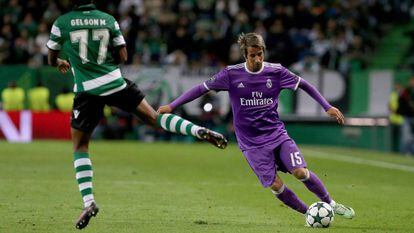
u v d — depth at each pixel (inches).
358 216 1412.4
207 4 3983.8
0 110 3368.6
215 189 1788.9
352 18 3902.6
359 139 3395.7
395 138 3245.6
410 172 2335.1
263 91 1246.9
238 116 1258.6
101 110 1172.5
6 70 3415.4
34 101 3368.6
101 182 1865.2
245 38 1242.6
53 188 1724.9
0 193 1625.2
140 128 3469.5
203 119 3376.0
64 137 3358.8
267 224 1299.2
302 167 1237.7
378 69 3779.5
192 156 2701.8
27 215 1347.2
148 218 1344.7
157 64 3454.7
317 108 3454.7
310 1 4005.9
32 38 3641.7
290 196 1269.7
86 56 1141.1
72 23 1144.8
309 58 3523.6
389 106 3331.7
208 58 3543.3
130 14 3587.6
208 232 1204.5
